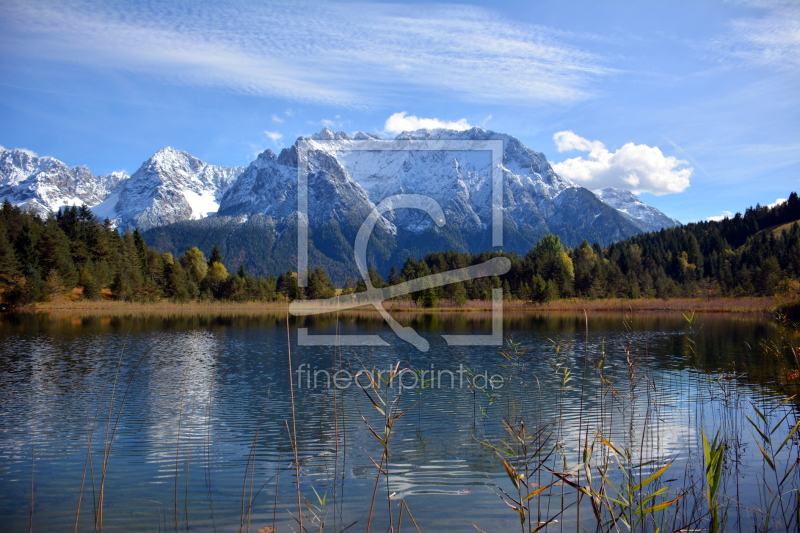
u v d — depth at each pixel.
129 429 12.96
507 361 23.59
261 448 11.63
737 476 9.62
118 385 18.20
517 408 15.03
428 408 15.11
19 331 36.25
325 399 16.31
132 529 7.79
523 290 71.69
